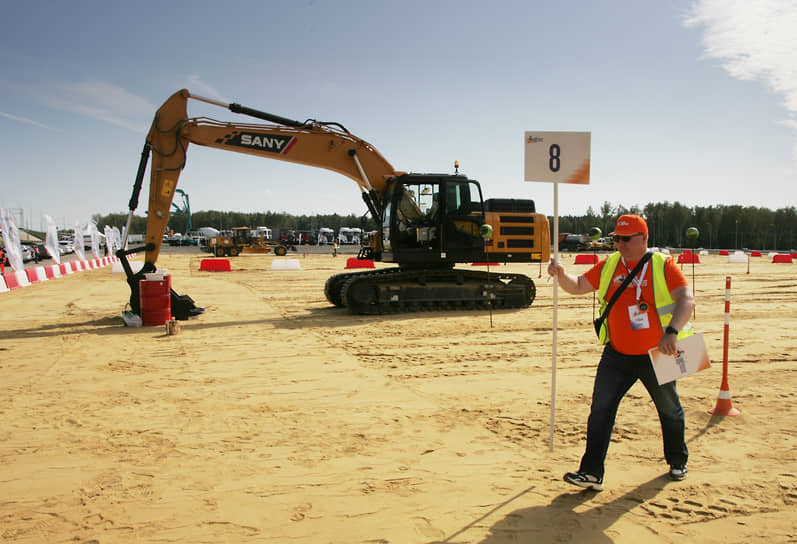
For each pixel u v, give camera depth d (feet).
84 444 14.71
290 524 10.48
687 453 12.31
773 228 332.80
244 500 11.49
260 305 44.52
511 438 15.11
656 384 11.50
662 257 11.26
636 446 14.40
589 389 19.98
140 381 21.09
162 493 11.84
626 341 11.32
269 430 15.81
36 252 123.95
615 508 11.07
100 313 39.99
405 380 21.33
